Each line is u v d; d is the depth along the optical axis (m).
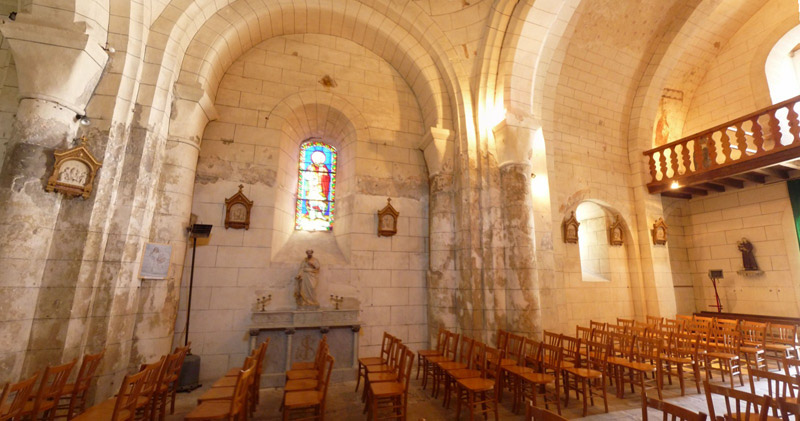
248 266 6.65
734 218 10.32
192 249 6.30
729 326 7.87
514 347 6.42
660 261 10.08
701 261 10.98
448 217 7.62
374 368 5.06
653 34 9.69
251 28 7.05
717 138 10.52
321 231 8.04
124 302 5.10
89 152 5.00
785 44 9.68
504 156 7.38
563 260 9.12
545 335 6.82
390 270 7.59
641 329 7.50
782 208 9.37
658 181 10.15
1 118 5.41
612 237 10.20
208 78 6.46
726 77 10.46
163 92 5.84
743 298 9.97
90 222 4.88
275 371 6.17
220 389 4.01
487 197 7.32
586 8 8.41
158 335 5.46
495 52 7.61
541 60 8.06
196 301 6.23
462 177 7.46
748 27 10.05
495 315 6.80
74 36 4.78
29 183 4.55
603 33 9.13
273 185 7.11
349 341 6.67
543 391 5.51
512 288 6.83
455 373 4.70
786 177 9.03
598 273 10.32
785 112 9.45
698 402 5.25
